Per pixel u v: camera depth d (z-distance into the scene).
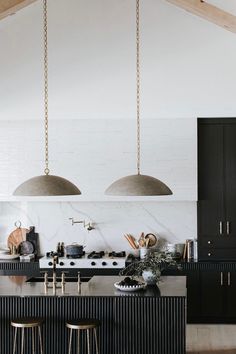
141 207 9.01
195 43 8.72
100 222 9.05
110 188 5.93
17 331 6.25
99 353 6.16
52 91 8.81
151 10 8.75
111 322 6.13
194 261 8.52
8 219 9.15
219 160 8.66
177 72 8.71
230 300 8.45
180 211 8.97
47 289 6.47
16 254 8.91
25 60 8.84
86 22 8.82
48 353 6.21
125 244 9.02
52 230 9.10
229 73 8.66
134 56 8.77
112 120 8.59
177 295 6.07
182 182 8.51
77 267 8.47
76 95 8.80
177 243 8.93
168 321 6.07
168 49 8.73
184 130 8.52
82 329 6.18
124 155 8.57
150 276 6.54
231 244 8.62
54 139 8.66
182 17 8.73
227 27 8.45
